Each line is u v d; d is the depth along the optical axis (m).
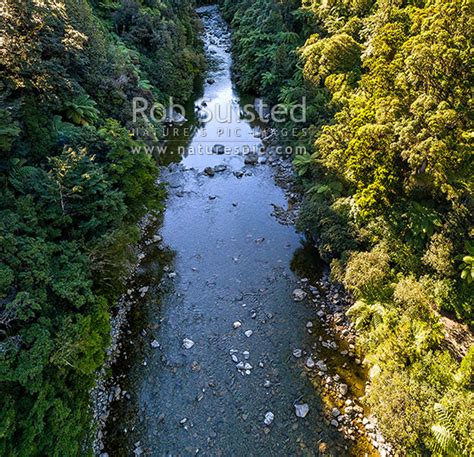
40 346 8.04
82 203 11.69
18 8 12.03
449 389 8.62
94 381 9.66
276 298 13.55
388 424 8.67
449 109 10.02
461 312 10.68
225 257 15.37
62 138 12.78
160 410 10.23
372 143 12.39
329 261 13.98
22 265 8.95
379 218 12.62
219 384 10.85
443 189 10.73
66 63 14.18
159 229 16.80
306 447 9.34
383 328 10.52
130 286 13.98
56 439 7.91
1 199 9.92
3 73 11.48
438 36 10.70
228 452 9.32
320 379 10.88
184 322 12.73
